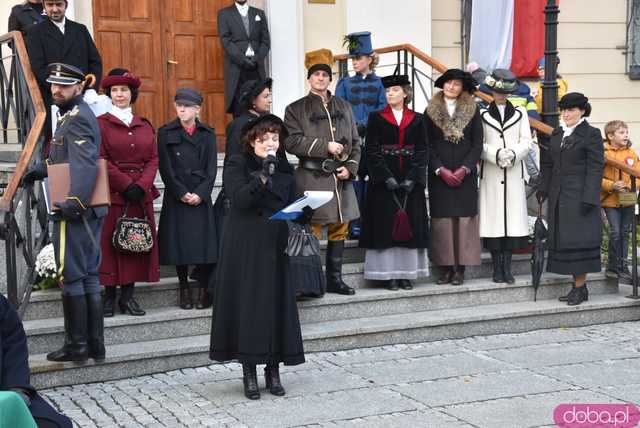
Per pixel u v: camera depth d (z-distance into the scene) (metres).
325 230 7.81
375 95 8.02
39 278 6.43
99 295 5.73
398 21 10.52
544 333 7.12
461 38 11.12
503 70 7.61
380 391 5.50
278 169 5.50
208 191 6.54
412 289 7.23
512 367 6.05
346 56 9.58
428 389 5.54
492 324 7.05
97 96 6.91
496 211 7.48
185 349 6.05
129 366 5.88
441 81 7.46
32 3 7.85
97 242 5.67
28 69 6.67
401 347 6.63
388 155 7.12
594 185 7.27
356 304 6.94
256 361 5.26
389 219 7.12
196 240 6.44
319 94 6.96
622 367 6.05
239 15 9.40
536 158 8.13
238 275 5.38
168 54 9.70
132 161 6.34
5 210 5.62
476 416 5.01
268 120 5.36
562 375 5.85
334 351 6.50
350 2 10.34
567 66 11.80
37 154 6.29
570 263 7.34
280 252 5.39
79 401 5.37
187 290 6.63
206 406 5.24
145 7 9.59
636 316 7.61
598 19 11.89
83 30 7.50
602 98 12.02
